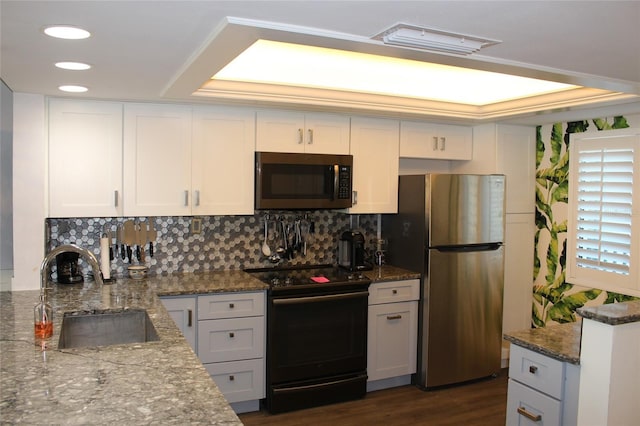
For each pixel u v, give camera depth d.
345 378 3.81
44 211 3.29
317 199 3.90
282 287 3.54
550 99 3.59
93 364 1.88
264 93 3.40
